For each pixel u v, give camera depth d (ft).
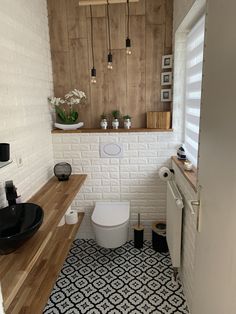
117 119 9.00
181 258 7.18
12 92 6.12
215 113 3.48
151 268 7.91
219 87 3.30
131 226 9.57
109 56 8.36
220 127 3.29
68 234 7.73
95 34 8.67
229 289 3.01
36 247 4.54
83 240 9.66
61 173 8.46
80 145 9.06
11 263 4.15
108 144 8.99
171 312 6.25
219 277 3.39
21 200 6.08
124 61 8.79
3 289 3.64
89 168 9.24
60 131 8.91
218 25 3.31
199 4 5.59
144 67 8.79
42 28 8.14
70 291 6.99
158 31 8.52
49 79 8.74
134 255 8.61
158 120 8.78
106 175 9.27
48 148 8.68
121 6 8.43
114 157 9.09
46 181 8.41
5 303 3.42
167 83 8.77
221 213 3.29
